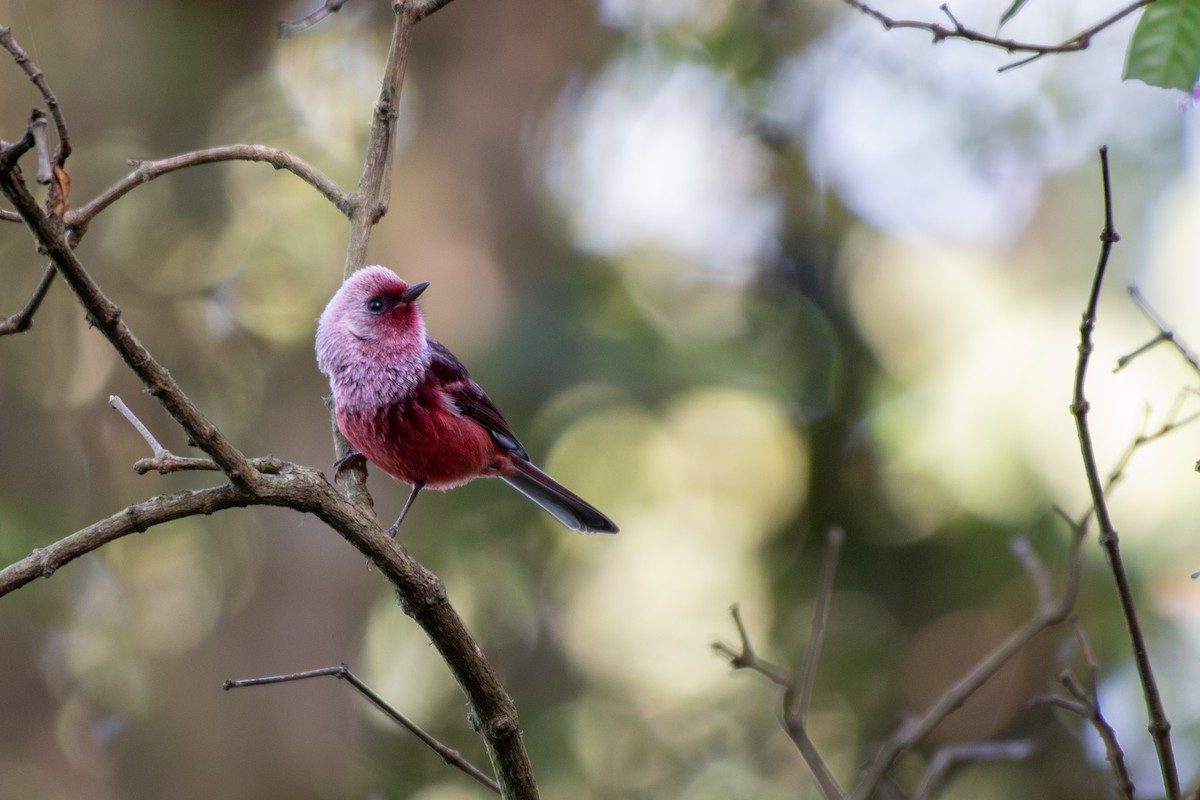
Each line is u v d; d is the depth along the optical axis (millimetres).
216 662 14883
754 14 16297
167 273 15891
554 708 15219
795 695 7699
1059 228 14344
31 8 15336
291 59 16156
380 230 15711
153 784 14625
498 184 15898
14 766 14742
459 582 15203
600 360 14727
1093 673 5660
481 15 16219
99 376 15984
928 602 13625
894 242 15719
